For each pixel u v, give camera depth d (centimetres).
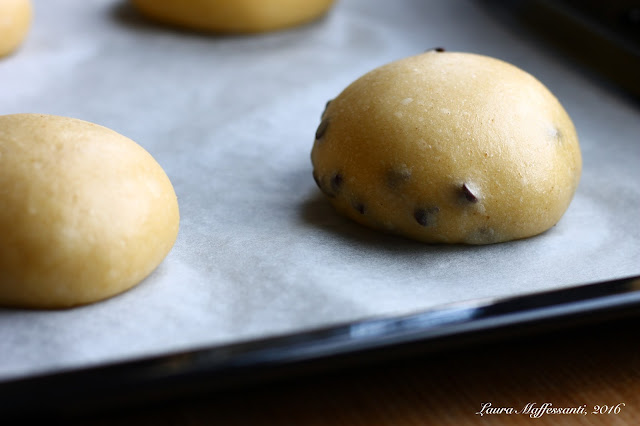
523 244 35
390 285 33
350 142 35
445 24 52
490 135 34
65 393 28
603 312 31
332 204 36
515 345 32
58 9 52
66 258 31
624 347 32
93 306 31
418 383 31
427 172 34
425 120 34
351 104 35
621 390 31
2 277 30
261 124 42
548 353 32
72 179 31
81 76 45
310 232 35
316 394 30
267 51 49
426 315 30
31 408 27
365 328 29
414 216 34
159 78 46
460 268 34
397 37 51
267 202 37
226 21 50
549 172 34
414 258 34
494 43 50
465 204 34
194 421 29
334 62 48
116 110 43
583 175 39
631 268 34
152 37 50
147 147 40
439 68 35
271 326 31
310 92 45
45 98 43
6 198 30
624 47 46
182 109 43
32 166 31
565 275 33
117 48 48
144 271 32
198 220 36
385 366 31
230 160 40
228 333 30
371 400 30
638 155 41
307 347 29
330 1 52
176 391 28
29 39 48
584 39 48
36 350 30
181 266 33
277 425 29
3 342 30
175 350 29
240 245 34
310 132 42
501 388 31
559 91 46
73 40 49
